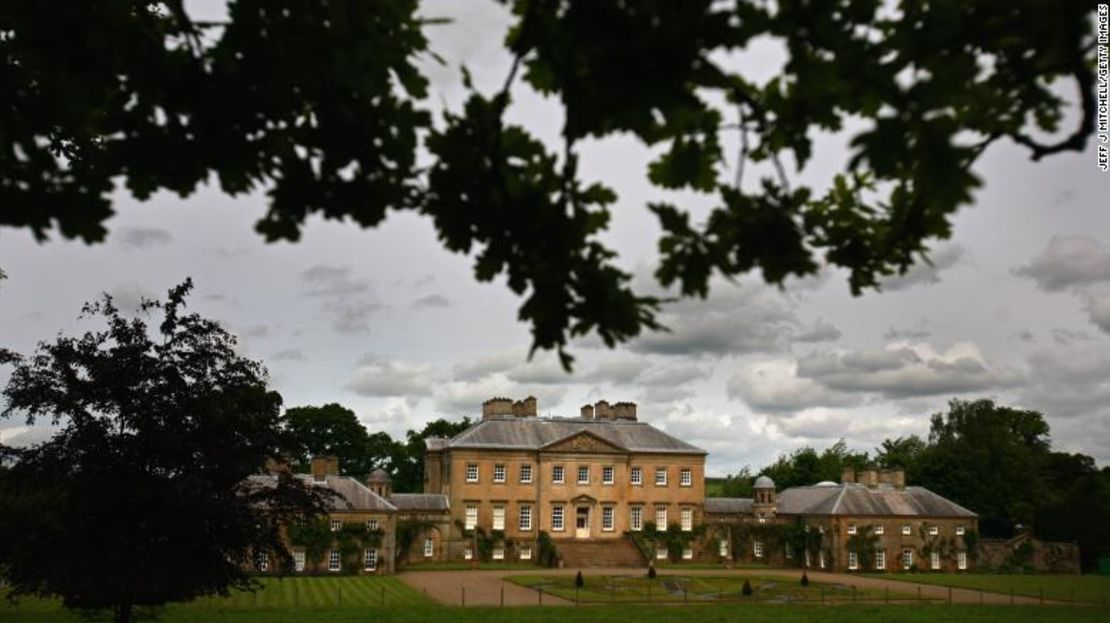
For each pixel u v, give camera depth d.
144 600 20.84
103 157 5.62
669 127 5.00
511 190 5.33
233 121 5.42
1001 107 5.09
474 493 82.81
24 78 5.78
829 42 4.30
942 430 109.62
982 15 4.70
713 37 4.07
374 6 5.50
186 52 5.50
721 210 5.00
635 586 60.47
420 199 5.41
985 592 60.66
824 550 82.81
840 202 6.88
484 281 5.61
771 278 5.09
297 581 62.62
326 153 5.28
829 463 116.38
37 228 4.91
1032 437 111.94
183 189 5.55
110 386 20.39
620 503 85.62
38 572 19.56
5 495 19.33
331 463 73.19
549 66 5.17
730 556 86.62
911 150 4.02
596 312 5.37
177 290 21.59
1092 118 4.57
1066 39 4.27
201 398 20.81
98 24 5.33
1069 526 86.12
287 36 5.36
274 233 5.33
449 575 68.50
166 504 19.70
